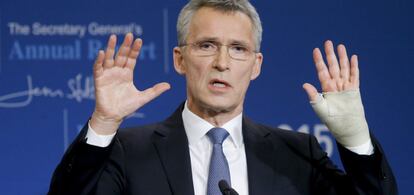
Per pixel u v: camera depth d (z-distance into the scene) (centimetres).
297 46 1241
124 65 748
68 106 1235
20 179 1240
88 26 1233
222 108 767
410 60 1232
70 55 1233
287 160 797
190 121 798
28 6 1230
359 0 1237
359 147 763
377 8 1235
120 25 1234
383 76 1232
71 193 729
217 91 761
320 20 1239
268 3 1241
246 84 779
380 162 756
